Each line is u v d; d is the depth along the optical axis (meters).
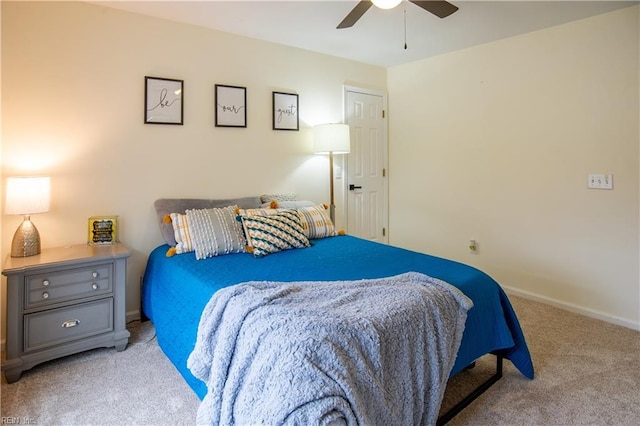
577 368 2.12
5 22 2.21
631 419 1.68
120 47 2.62
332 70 3.81
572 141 2.93
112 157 2.62
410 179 4.22
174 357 1.97
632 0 2.51
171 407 1.76
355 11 2.16
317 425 0.99
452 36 3.23
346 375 1.13
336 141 3.45
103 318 2.24
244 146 3.25
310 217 2.96
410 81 4.12
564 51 2.94
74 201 2.49
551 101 3.03
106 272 2.24
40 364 2.12
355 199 4.12
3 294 2.29
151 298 2.48
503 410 1.75
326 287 1.65
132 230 2.74
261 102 3.33
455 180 3.78
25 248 2.15
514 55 3.24
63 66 2.41
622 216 2.71
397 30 3.07
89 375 2.02
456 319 1.61
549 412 1.73
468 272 1.95
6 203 2.08
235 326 1.38
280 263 2.21
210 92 3.03
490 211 3.52
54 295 2.07
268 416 1.04
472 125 3.60
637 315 2.67
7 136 2.24
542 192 3.13
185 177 2.95
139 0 2.48
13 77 2.25
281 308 1.37
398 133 4.31
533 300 3.23
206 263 2.24
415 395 1.40
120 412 1.72
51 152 2.39
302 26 2.97
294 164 3.59
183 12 2.68
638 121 2.60
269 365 1.16
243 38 3.18
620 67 2.66
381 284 1.70
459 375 2.06
